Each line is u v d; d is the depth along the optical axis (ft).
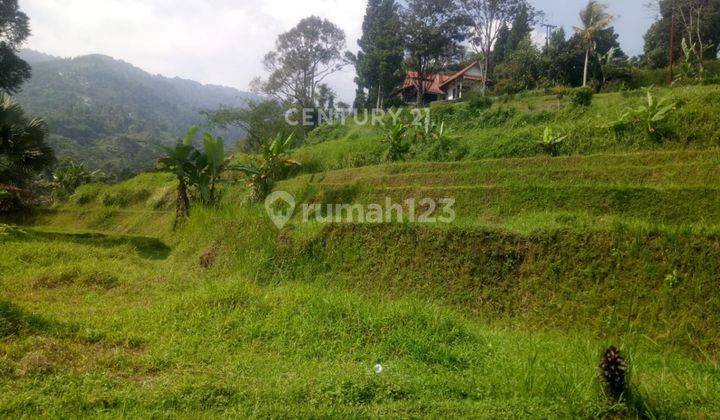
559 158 43.98
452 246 23.84
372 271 24.82
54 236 39.60
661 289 19.12
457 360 15.19
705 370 15.11
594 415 11.18
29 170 52.95
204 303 19.06
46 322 16.40
